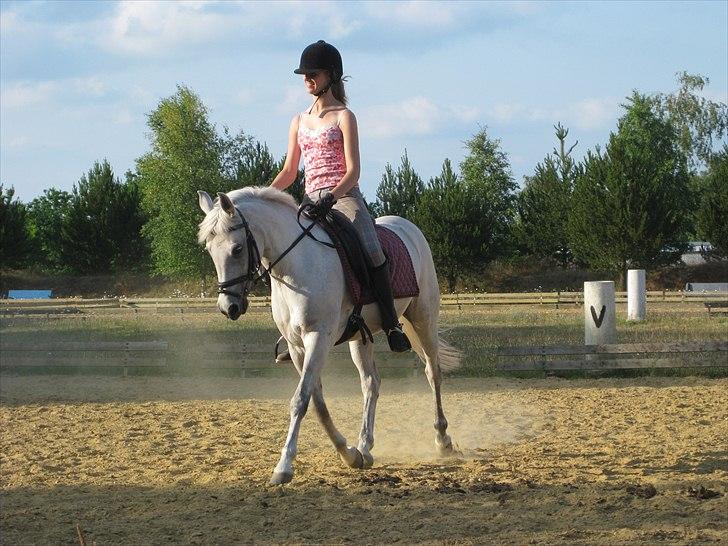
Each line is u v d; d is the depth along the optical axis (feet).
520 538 16.96
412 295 25.48
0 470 25.98
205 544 17.31
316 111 24.34
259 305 122.93
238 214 21.13
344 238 23.11
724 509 18.94
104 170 200.75
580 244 159.84
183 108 172.04
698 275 163.32
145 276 194.80
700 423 32.37
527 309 117.08
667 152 198.18
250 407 39.99
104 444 30.58
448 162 170.81
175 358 55.42
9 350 57.98
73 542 17.66
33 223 233.55
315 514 19.33
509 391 44.04
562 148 198.08
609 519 18.29
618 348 50.37
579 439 29.45
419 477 23.44
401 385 47.32
